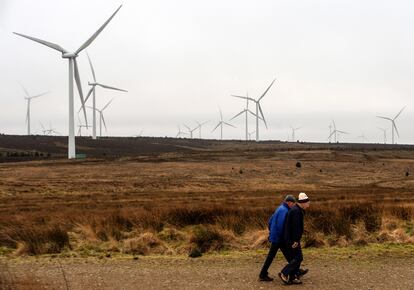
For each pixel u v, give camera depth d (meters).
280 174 81.12
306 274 14.31
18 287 11.98
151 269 15.02
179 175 75.25
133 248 18.34
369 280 13.62
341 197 43.84
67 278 13.85
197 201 39.47
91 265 15.62
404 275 14.20
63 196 47.19
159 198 44.09
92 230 21.00
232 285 13.05
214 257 16.92
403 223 23.62
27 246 17.89
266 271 13.45
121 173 76.12
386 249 18.28
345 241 19.30
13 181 59.53
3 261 16.22
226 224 21.95
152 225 22.41
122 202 39.38
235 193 52.03
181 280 13.61
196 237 19.20
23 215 26.50
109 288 12.77
